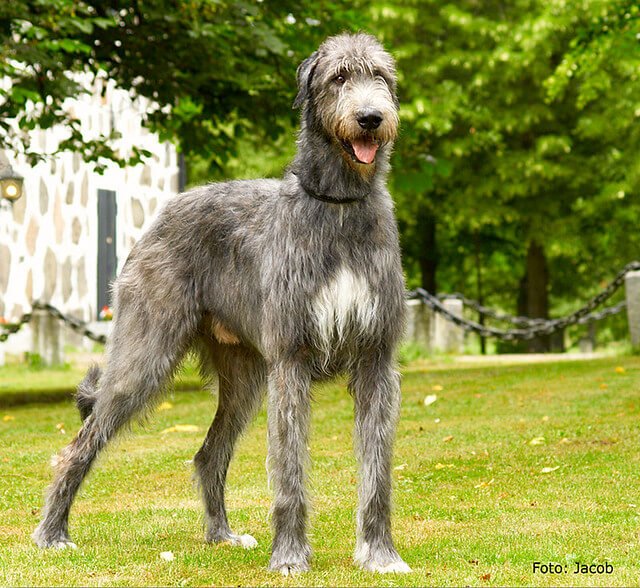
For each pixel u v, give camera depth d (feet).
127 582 17.03
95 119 76.02
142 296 19.95
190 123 52.01
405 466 27.61
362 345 17.62
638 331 56.80
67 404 44.34
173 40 45.47
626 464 26.32
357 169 17.04
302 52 47.88
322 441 32.04
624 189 79.71
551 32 77.51
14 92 38.17
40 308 62.90
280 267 17.51
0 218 70.44
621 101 78.33
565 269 101.09
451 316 63.62
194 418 37.55
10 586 16.83
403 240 96.48
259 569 17.67
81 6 41.68
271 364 17.72
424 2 82.12
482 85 81.66
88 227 77.36
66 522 20.18
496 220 83.10
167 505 23.89
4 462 29.66
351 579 16.83
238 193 19.76
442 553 18.84
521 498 23.41
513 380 45.34
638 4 52.34
